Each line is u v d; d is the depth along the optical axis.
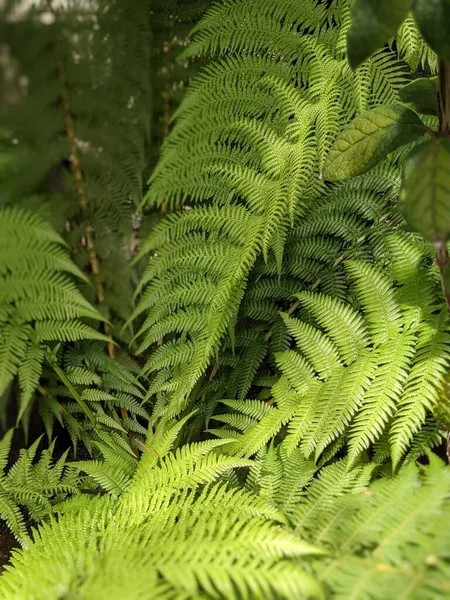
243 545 1.02
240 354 1.30
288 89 1.18
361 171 1.08
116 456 1.22
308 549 1.01
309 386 1.20
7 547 1.23
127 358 1.27
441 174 0.99
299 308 1.29
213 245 1.20
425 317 1.16
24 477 1.21
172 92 1.19
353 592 0.98
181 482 1.14
